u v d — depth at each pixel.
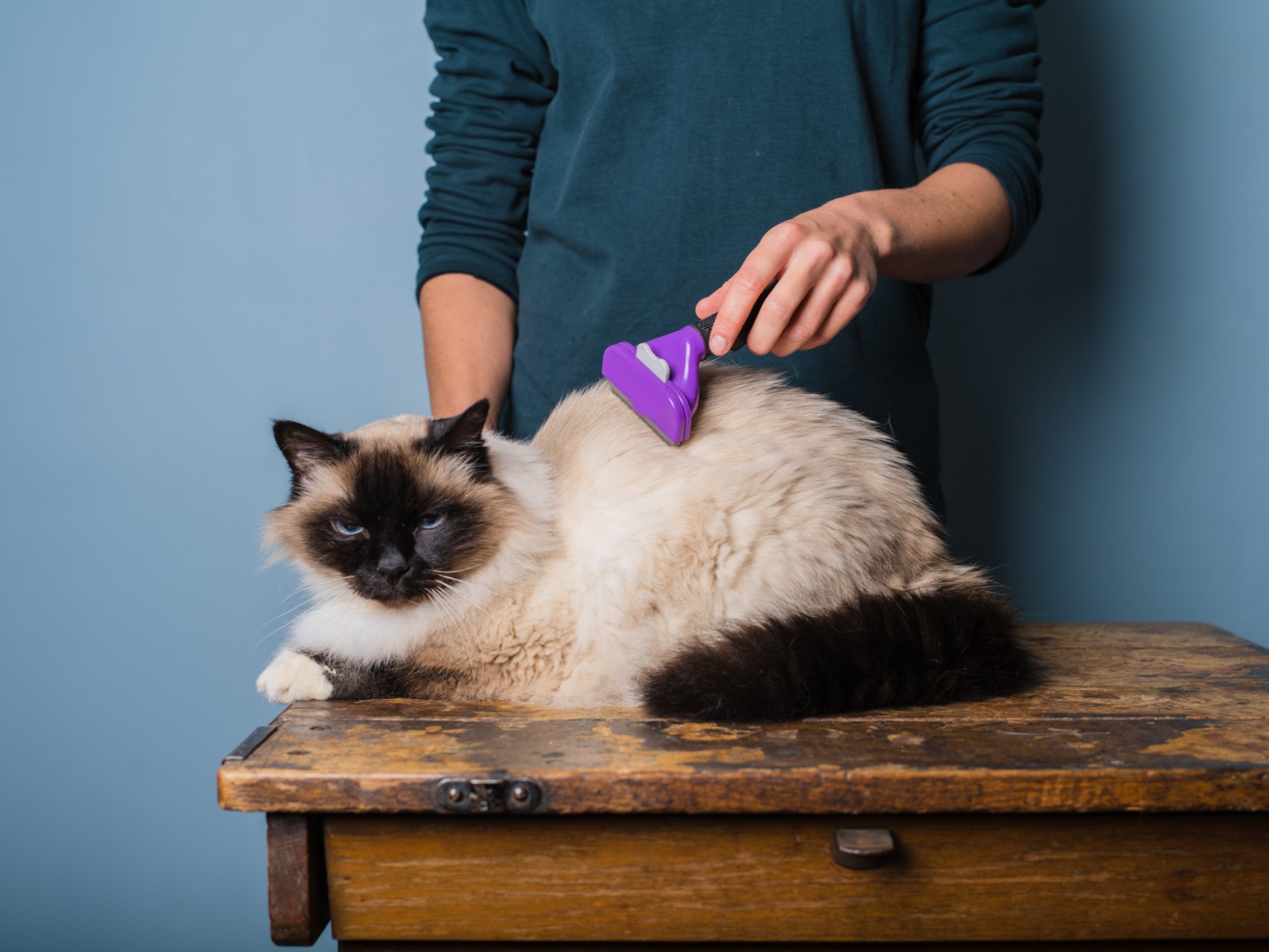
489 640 1.23
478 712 1.14
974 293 2.28
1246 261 2.20
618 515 1.27
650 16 1.59
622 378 1.25
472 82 1.81
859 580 1.28
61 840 2.40
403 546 1.23
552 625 1.23
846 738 1.01
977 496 2.32
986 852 0.92
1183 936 0.93
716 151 1.59
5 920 2.41
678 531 1.24
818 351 1.62
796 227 1.11
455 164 1.82
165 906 2.43
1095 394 2.27
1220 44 2.15
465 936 0.93
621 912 0.93
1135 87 2.18
